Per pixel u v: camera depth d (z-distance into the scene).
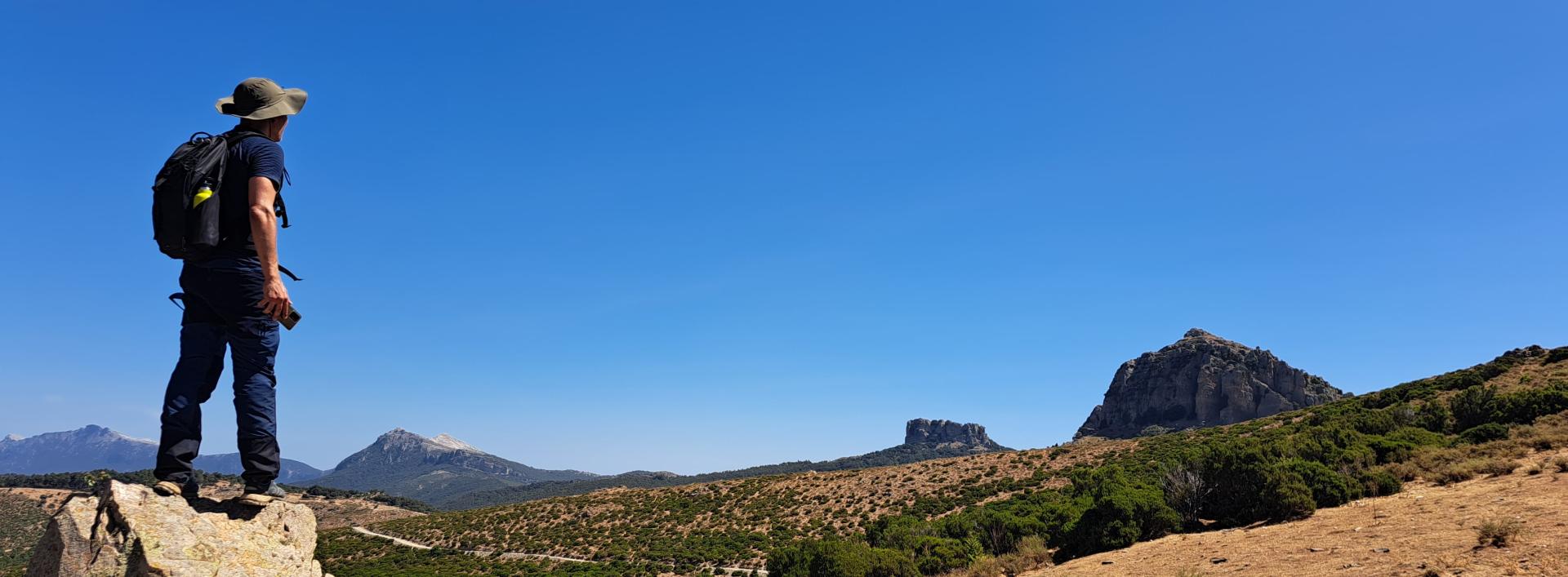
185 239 4.06
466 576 74.31
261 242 4.11
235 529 4.19
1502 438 31.00
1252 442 33.66
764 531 83.00
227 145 4.28
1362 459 27.77
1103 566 20.44
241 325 4.30
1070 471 77.94
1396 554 13.66
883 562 30.45
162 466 4.03
